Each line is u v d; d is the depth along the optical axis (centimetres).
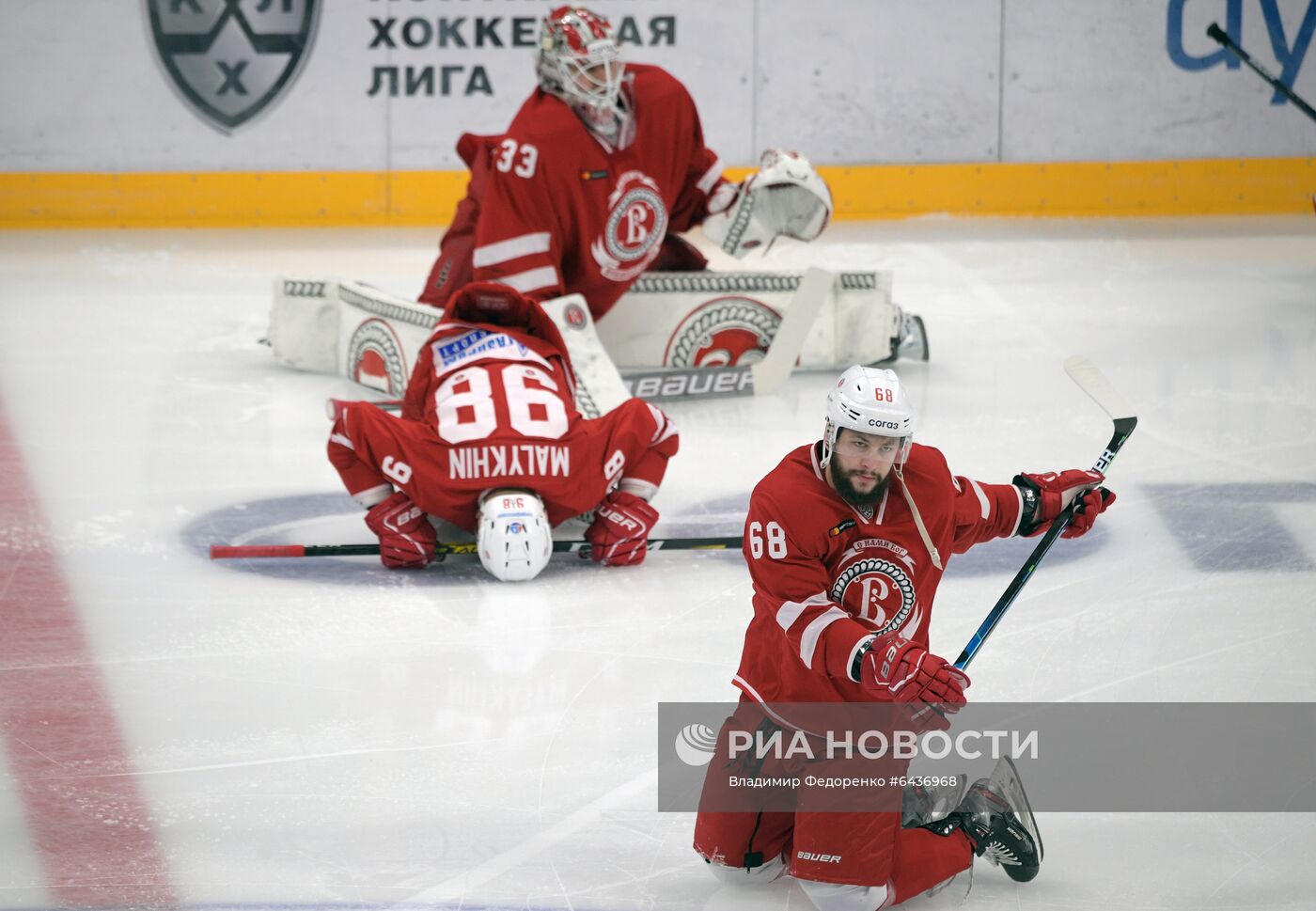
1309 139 4662
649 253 2686
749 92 4600
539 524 1927
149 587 1931
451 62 4541
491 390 2019
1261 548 2031
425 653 1728
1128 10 4575
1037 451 2475
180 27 4466
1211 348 3153
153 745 1511
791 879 1288
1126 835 1349
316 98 4541
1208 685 1633
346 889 1262
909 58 4594
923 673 1091
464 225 2759
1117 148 4662
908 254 4166
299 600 1892
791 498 1152
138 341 3278
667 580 1966
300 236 4469
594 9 4528
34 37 4441
